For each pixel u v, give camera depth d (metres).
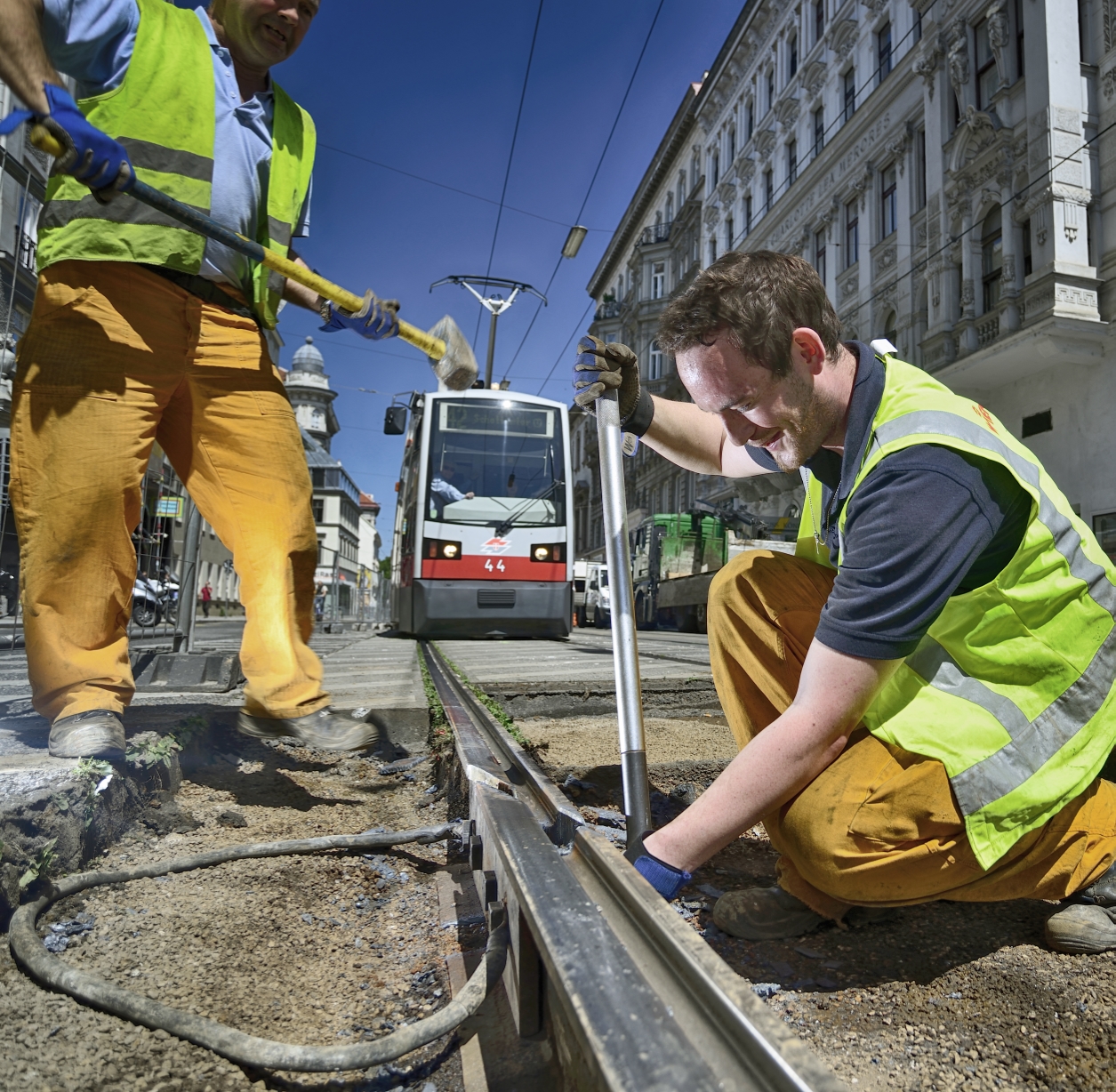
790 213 24.42
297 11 2.05
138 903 1.38
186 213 1.73
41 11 1.64
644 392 1.85
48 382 1.82
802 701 1.16
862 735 1.29
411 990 1.17
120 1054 0.93
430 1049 1.00
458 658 6.43
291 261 1.96
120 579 1.91
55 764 1.58
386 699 3.40
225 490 2.14
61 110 1.51
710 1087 0.57
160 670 3.34
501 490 9.96
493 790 1.62
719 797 1.15
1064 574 1.28
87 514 1.81
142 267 1.90
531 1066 0.91
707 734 3.30
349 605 32.66
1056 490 1.38
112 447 1.84
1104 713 1.30
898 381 1.34
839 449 1.40
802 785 1.18
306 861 1.65
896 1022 1.08
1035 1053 1.00
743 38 27.73
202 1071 0.91
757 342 1.24
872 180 20.27
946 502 1.14
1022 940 1.37
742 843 1.93
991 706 1.24
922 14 17.94
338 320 2.34
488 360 18.31
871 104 19.97
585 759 2.65
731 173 28.66
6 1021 0.97
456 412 10.12
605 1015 0.66
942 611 1.26
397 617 12.12
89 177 1.56
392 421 9.62
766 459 1.85
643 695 4.09
